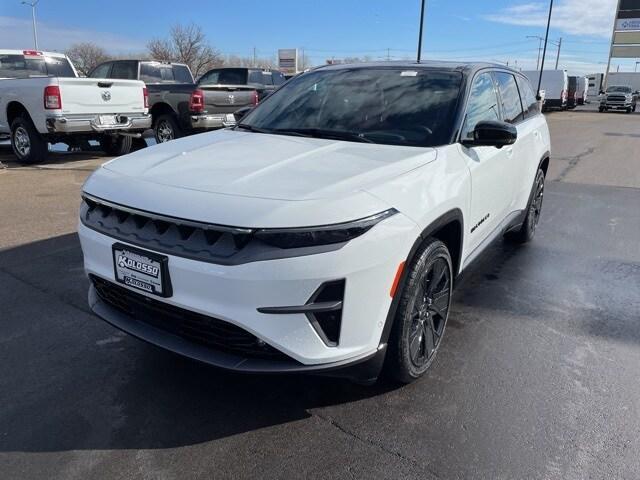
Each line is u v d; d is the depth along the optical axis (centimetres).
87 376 301
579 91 3919
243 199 229
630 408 277
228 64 6688
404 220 246
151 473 229
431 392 289
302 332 228
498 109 414
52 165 982
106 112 954
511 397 285
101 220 267
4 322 362
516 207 470
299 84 413
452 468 234
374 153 292
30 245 519
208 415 268
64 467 232
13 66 1074
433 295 295
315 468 233
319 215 222
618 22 5447
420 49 2316
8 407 272
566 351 334
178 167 272
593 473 231
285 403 279
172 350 247
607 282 449
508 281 449
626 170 1029
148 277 242
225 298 224
